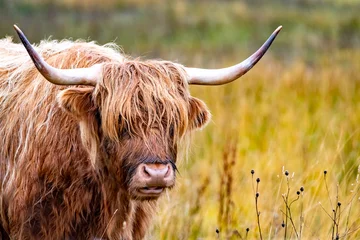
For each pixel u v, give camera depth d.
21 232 12.14
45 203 11.98
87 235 12.23
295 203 16.08
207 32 62.38
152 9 69.00
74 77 11.21
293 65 39.44
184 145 12.01
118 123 11.11
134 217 12.98
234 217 15.97
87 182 11.95
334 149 19.77
